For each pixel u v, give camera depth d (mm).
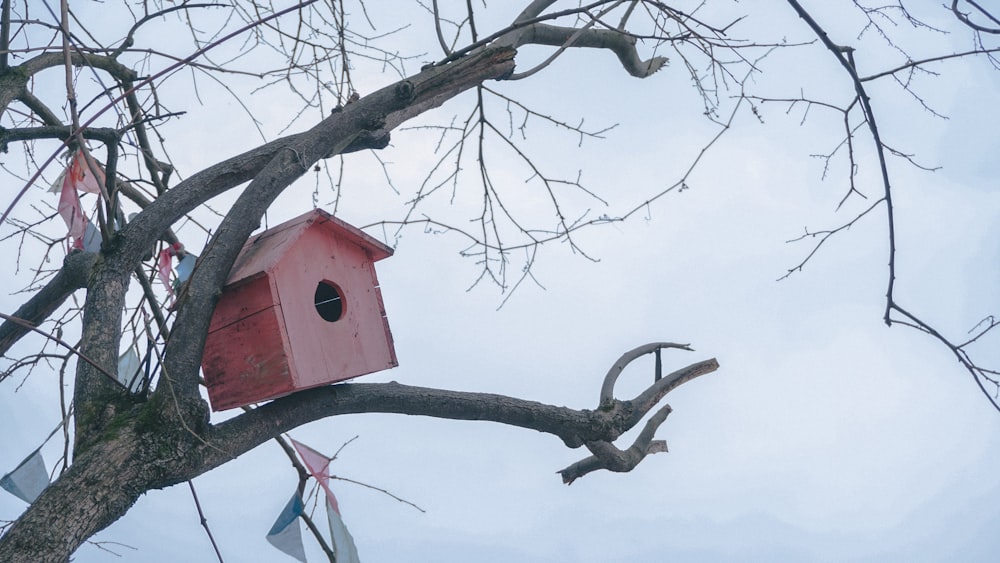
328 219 3076
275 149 3045
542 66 2818
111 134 3084
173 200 2898
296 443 3252
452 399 3074
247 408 3359
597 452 3576
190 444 2527
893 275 2939
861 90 2910
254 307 2900
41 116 3881
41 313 3469
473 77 3125
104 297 2764
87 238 3494
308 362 2896
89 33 3639
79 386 2637
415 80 3059
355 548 3275
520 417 3180
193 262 3105
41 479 3176
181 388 2553
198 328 2625
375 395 2982
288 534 3213
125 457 2439
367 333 3141
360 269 3211
